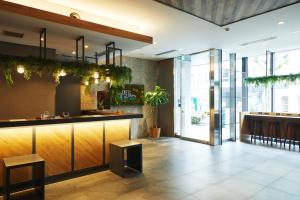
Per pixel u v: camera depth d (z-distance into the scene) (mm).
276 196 3457
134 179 4227
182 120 8672
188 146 7094
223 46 6809
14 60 3955
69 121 4164
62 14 3988
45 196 3531
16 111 5461
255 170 4676
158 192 3633
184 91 8781
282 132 7086
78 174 4484
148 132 9125
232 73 8070
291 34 5488
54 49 6051
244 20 4500
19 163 3230
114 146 4586
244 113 8000
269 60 7789
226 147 6922
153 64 9359
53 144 4180
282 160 5414
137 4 3818
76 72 4707
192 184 3947
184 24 4754
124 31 4668
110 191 3697
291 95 7578
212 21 4551
